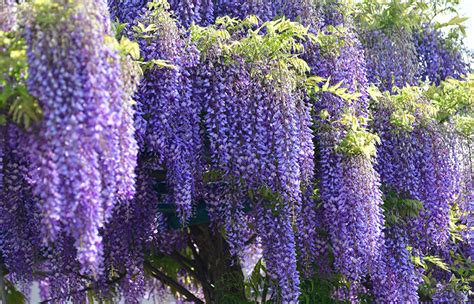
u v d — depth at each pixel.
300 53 7.38
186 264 8.80
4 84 4.89
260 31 7.61
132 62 5.43
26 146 5.14
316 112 7.42
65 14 4.75
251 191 6.95
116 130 5.10
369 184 7.13
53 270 7.01
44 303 7.37
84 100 4.77
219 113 6.50
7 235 6.54
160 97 6.21
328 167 7.20
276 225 6.91
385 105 7.98
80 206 4.78
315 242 7.73
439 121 8.38
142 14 6.84
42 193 4.76
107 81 4.99
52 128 4.71
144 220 7.11
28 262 6.81
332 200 7.18
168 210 7.44
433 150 8.07
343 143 7.14
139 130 6.13
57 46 4.73
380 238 7.64
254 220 7.05
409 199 7.93
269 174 6.58
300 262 7.64
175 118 6.41
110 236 7.15
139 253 7.33
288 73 6.62
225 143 6.51
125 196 5.49
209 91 6.54
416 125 8.08
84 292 7.49
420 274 8.34
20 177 6.11
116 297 7.88
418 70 9.47
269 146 6.54
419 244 8.29
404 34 8.93
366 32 8.83
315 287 8.03
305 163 6.87
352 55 7.70
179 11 6.97
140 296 7.69
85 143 4.76
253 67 6.59
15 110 4.79
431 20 9.83
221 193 7.06
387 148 7.95
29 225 6.46
